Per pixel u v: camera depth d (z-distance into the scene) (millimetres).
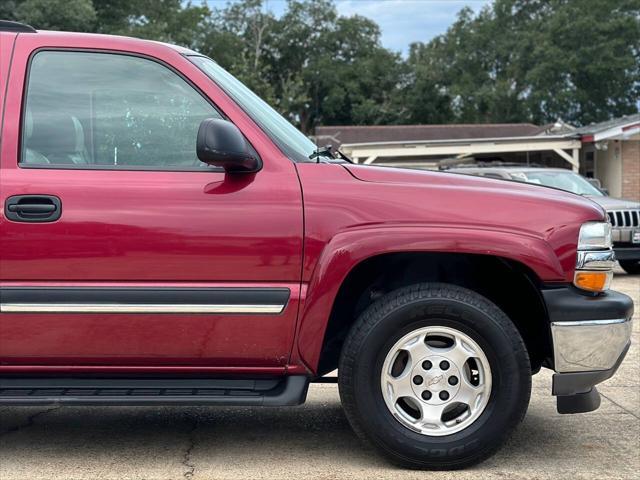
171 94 3463
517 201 3385
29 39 3461
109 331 3242
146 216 3232
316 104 56844
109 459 3586
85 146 3400
